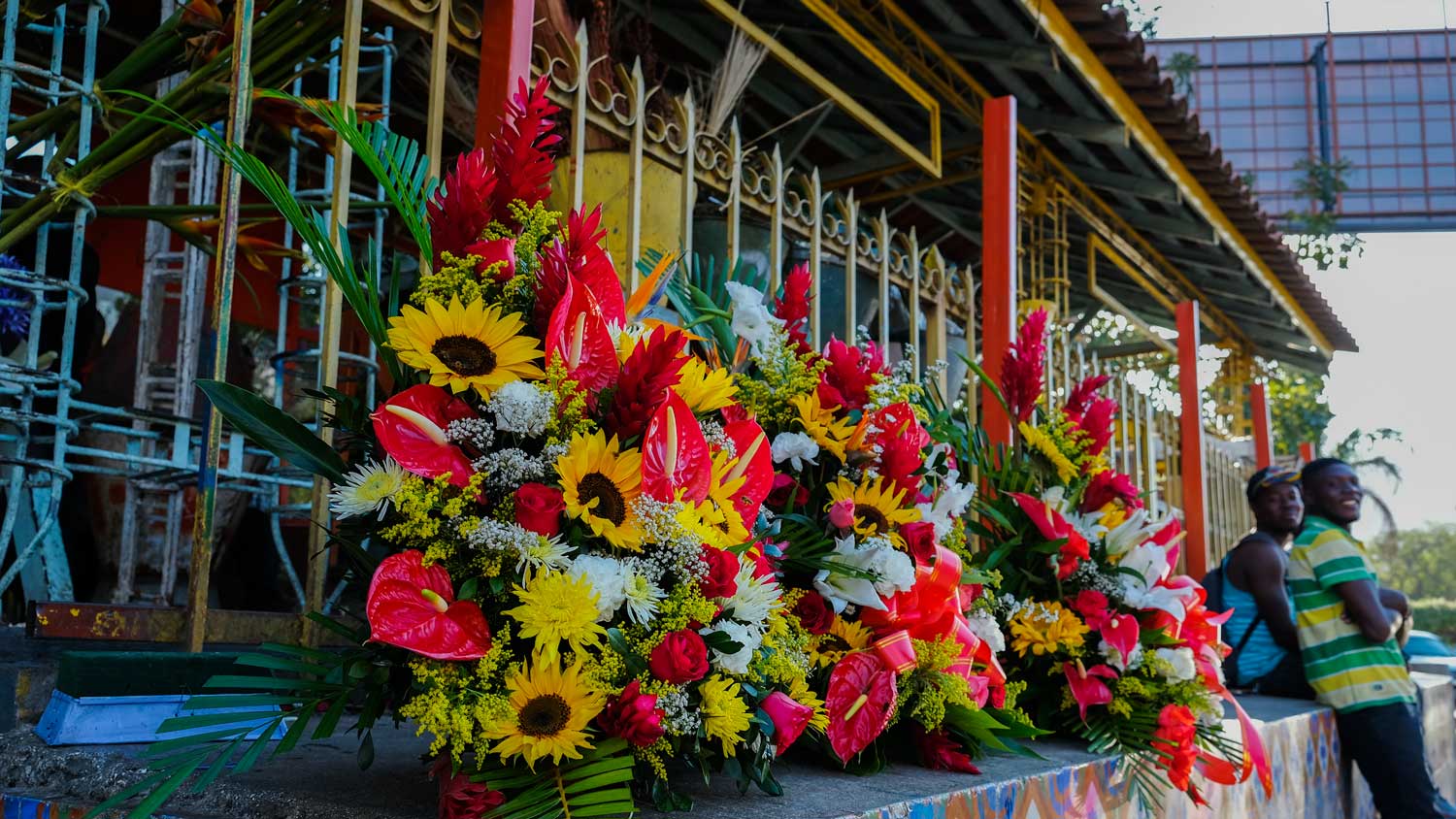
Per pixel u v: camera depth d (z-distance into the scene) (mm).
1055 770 1955
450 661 1270
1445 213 19312
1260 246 8000
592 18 3523
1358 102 19859
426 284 1416
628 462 1357
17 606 3631
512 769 1276
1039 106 6492
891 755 1961
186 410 3680
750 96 6762
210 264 4797
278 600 4270
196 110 2387
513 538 1271
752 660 1455
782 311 2119
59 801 1464
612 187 2703
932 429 2525
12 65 2357
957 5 5570
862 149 7301
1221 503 7965
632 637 1329
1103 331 13625
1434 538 30297
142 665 1642
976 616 2145
